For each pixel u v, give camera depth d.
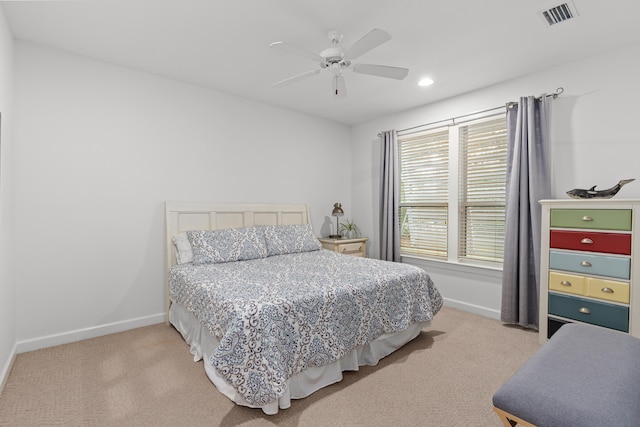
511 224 3.04
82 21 2.23
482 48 2.57
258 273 2.61
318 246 3.91
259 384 1.69
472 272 3.54
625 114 2.53
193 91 3.39
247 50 2.64
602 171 2.64
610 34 2.35
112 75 2.89
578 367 1.33
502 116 3.25
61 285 2.65
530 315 3.02
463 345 2.66
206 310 2.13
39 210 2.55
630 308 2.20
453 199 3.70
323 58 2.19
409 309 2.55
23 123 2.48
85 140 2.76
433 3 2.01
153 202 3.14
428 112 3.94
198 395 1.94
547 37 2.40
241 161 3.77
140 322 3.04
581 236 2.43
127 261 2.98
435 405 1.85
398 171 4.20
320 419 1.73
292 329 1.87
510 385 1.25
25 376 2.13
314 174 4.50
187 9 2.09
